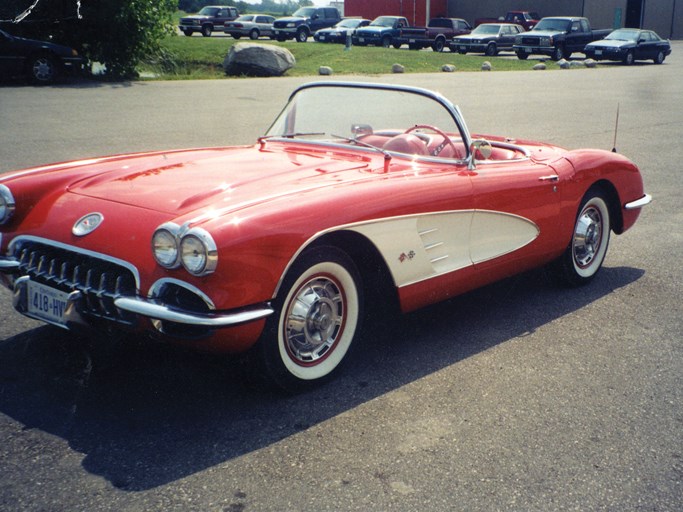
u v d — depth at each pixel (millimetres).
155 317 2967
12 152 9094
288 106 4762
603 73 27641
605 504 2744
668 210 7930
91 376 3594
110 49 19422
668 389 3740
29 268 3457
